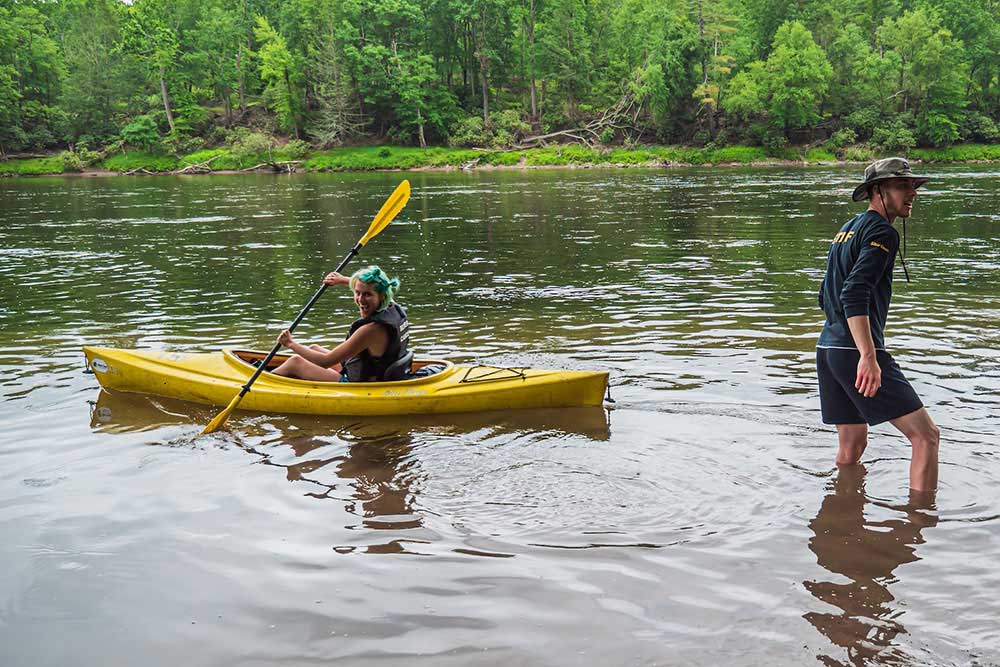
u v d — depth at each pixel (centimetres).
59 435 486
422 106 6019
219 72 6500
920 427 367
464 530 348
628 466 416
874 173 364
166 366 574
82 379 609
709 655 252
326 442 472
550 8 6338
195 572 314
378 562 320
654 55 5697
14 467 433
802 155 5253
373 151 5881
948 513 350
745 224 1675
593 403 518
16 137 6306
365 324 530
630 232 1581
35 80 6906
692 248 1317
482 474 413
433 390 523
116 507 379
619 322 759
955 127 5253
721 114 5741
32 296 987
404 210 2281
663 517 356
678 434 461
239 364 575
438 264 1214
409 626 273
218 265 1248
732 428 466
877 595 286
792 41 5353
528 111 6569
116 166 5928
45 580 310
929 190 2550
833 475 396
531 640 263
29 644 268
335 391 532
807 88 5253
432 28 6481
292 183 4059
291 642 266
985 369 562
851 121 5412
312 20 6341
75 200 2950
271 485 405
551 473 411
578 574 306
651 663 249
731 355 625
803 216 1822
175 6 6994
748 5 6481
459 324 773
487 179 4047
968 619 269
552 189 3092
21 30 6744
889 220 371
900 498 367
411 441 470
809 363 596
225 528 354
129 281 1095
